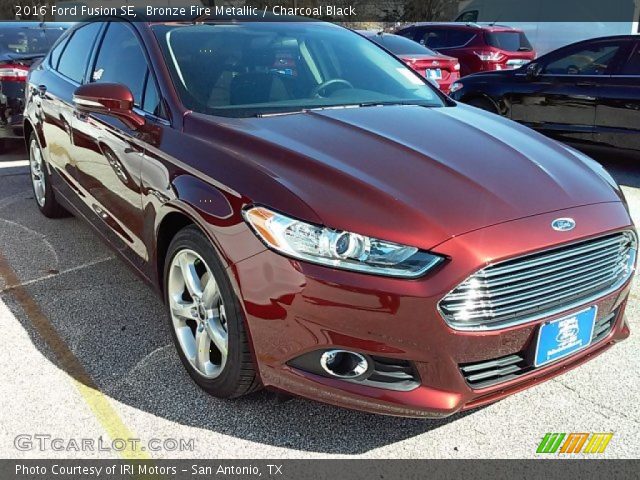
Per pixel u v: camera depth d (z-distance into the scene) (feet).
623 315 9.27
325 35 13.21
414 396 7.45
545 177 8.73
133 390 9.37
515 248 7.34
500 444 8.34
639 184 22.03
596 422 8.78
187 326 9.70
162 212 9.36
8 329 11.15
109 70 12.40
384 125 9.95
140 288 12.85
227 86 10.70
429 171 8.35
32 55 24.40
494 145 9.60
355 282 7.16
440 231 7.31
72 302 12.19
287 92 11.14
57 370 9.87
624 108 23.47
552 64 25.93
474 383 7.70
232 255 7.89
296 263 7.38
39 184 17.24
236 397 8.85
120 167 10.87
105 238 12.49
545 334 7.80
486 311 7.35
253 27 12.49
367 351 7.30
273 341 7.74
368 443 8.34
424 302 7.10
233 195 8.07
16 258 14.38
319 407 9.04
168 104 10.11
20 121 23.62
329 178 7.93
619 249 8.59
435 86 13.17
